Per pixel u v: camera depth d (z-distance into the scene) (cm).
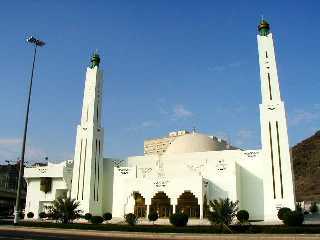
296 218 4300
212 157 7538
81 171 8106
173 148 8688
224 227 4106
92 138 8238
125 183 7500
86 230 4634
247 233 3931
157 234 4022
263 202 6956
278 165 6419
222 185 6975
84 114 8538
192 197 6788
